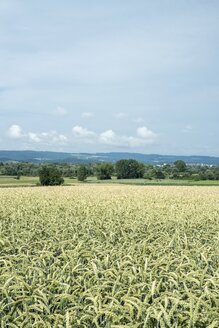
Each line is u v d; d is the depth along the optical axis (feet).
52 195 85.30
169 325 11.93
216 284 14.62
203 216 45.62
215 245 25.98
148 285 14.70
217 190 117.60
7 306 13.84
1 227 32.35
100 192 99.14
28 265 18.04
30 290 14.70
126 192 102.78
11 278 14.74
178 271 16.89
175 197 84.12
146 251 21.99
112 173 309.63
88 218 42.11
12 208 52.80
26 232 29.04
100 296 13.96
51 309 14.11
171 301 13.43
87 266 18.03
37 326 12.54
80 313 13.33
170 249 22.70
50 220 38.42
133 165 310.86
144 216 44.57
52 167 225.97
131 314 12.65
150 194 93.30
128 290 14.20
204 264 19.97
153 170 309.42
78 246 20.47
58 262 18.12
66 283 15.72
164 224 37.68
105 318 12.75
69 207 56.44
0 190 109.70
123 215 47.47
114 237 29.71
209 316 12.63
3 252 23.12
